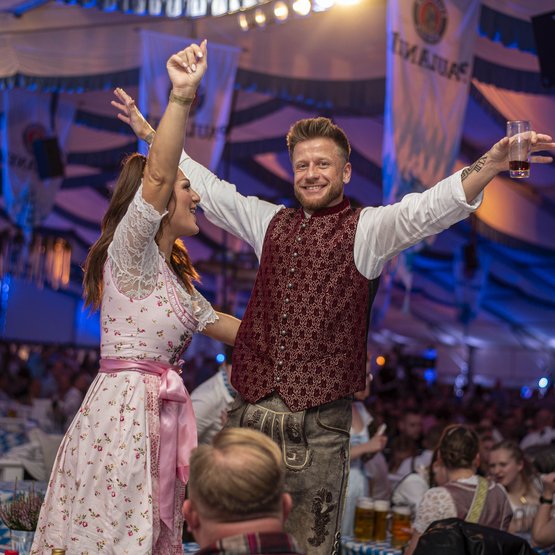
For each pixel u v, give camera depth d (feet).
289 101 37.73
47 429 30.17
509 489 16.51
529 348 85.87
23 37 28.50
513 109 29.43
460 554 9.50
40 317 97.86
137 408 7.97
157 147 7.89
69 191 62.13
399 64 21.27
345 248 8.21
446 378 90.12
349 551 14.94
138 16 27.94
